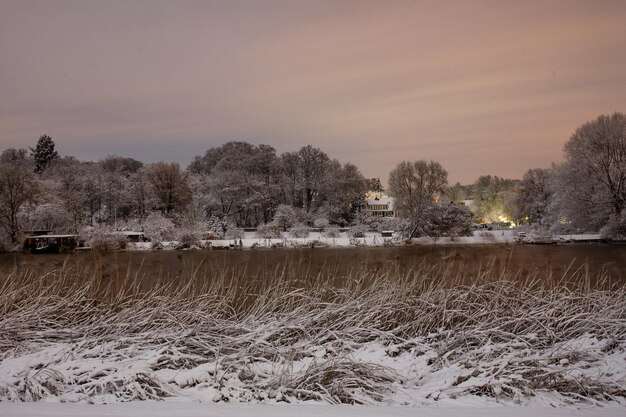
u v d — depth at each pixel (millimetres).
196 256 35594
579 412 5652
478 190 121375
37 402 5688
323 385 6797
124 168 104312
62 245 42250
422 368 7961
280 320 9328
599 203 51219
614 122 51781
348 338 9039
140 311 9828
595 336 9211
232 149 110312
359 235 62375
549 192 69562
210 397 6320
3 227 46938
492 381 6754
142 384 6449
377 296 10414
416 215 56031
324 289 11328
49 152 104062
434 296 10664
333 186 85938
